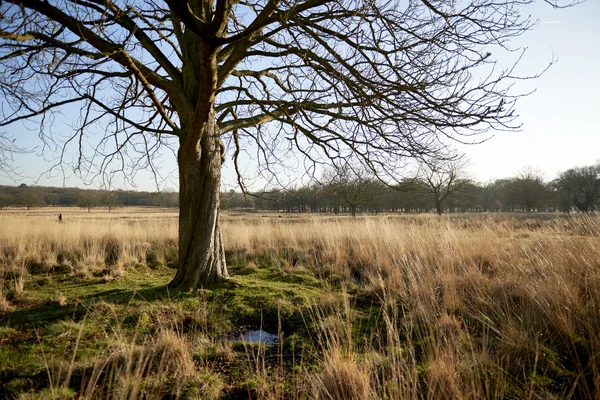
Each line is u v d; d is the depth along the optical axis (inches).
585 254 173.5
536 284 149.9
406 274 208.1
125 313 153.6
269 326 153.6
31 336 133.3
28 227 389.7
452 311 146.9
